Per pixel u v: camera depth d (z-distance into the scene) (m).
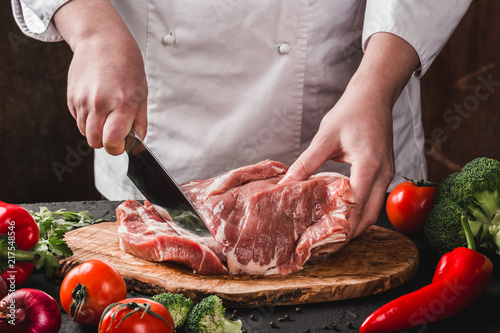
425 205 1.72
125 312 1.12
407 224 1.76
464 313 1.31
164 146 2.13
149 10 2.00
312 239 1.49
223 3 1.97
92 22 1.64
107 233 1.74
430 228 1.58
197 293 1.37
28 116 3.57
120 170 2.28
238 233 1.49
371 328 1.22
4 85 3.50
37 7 1.74
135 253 1.57
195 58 2.04
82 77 1.55
